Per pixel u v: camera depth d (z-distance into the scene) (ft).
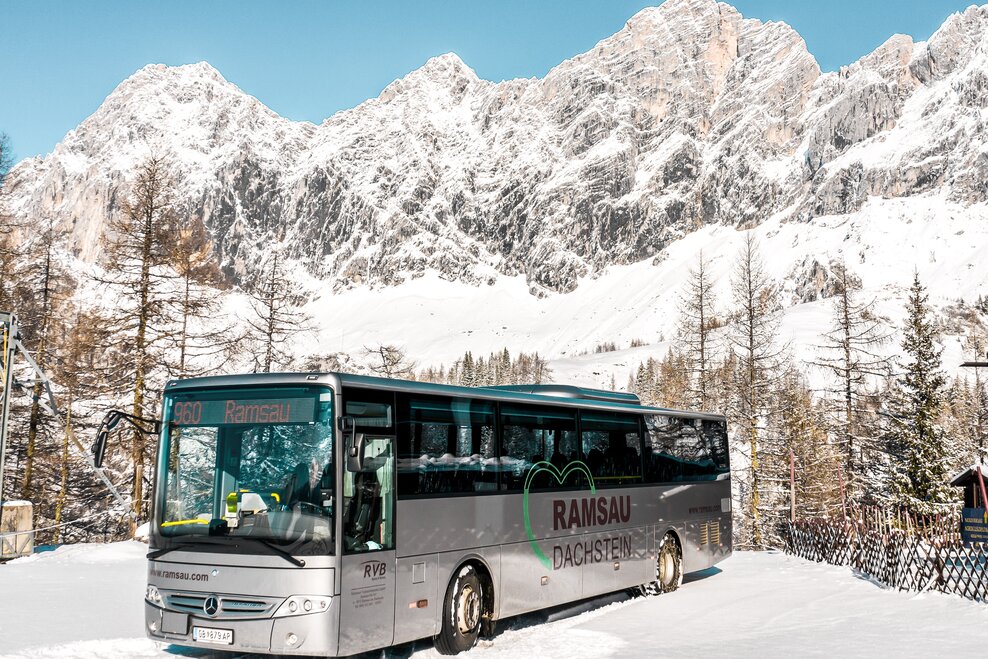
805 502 159.63
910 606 47.03
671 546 56.18
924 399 138.41
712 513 62.34
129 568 65.41
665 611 47.70
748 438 147.64
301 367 128.47
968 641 36.17
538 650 36.50
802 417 167.63
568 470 45.88
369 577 31.68
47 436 108.68
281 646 29.68
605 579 48.19
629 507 51.31
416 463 35.12
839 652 34.73
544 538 43.01
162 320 100.99
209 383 33.40
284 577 29.96
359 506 31.73
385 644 32.30
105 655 35.17
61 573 61.52
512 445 41.52
